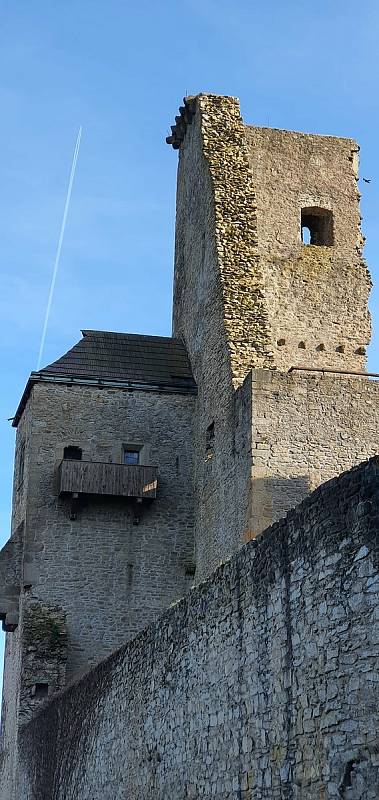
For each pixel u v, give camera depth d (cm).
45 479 2725
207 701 1314
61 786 2088
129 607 2661
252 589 1186
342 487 966
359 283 3059
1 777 2900
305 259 3038
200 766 1319
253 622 1174
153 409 2814
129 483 2706
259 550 1174
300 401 2267
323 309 3000
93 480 2684
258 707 1138
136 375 2844
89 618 2636
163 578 2697
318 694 982
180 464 2788
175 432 2806
